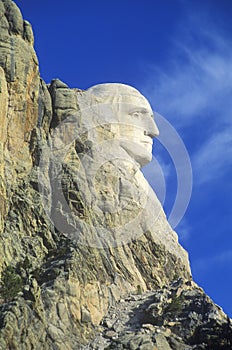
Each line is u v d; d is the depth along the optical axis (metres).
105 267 158.00
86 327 149.88
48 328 146.00
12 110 161.62
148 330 148.88
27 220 157.62
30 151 162.62
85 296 152.25
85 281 153.12
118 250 161.62
